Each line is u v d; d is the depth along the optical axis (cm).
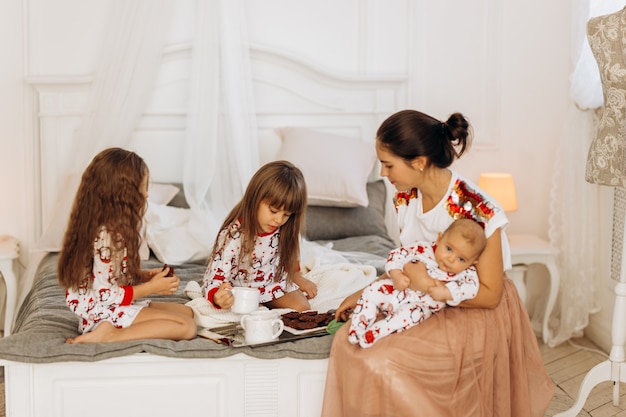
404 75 422
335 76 417
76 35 405
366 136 429
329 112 423
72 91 402
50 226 372
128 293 253
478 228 240
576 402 302
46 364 235
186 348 239
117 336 245
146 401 241
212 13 389
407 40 426
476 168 436
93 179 250
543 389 265
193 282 305
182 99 410
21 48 401
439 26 426
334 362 240
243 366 244
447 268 241
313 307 296
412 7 421
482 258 245
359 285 313
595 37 290
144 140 412
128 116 392
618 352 301
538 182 438
